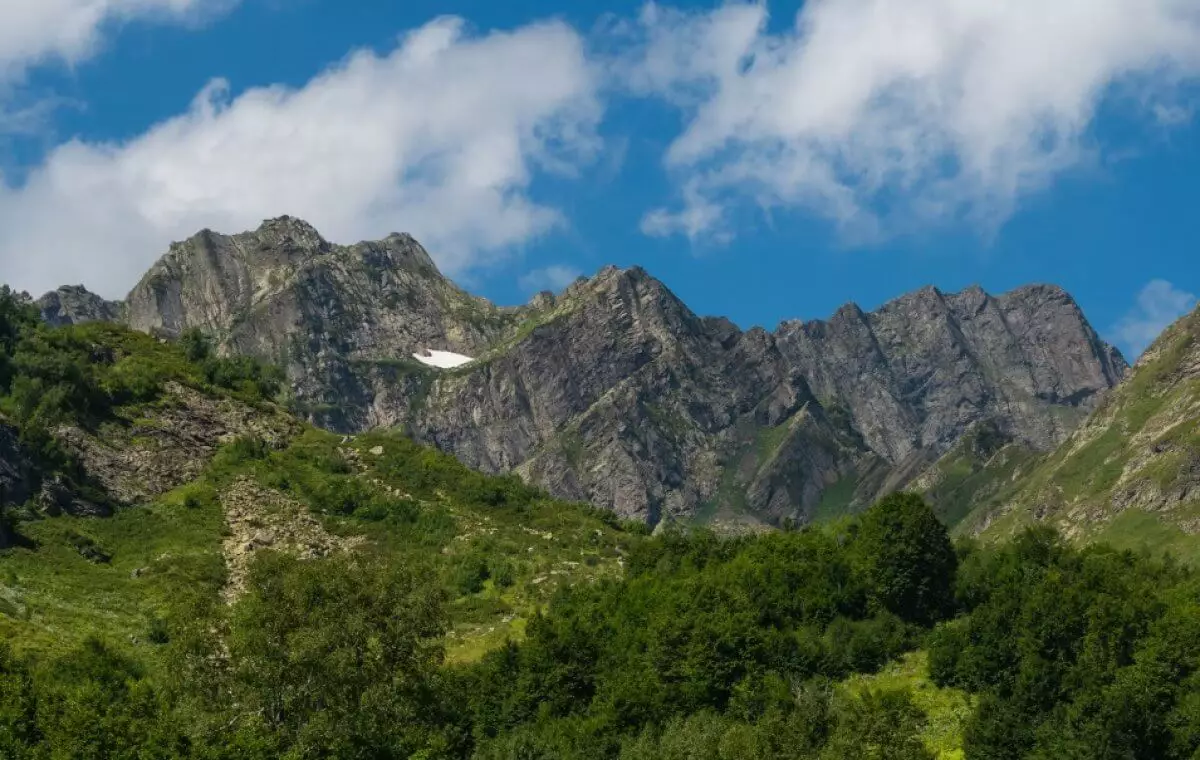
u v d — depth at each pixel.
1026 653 124.38
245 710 84.94
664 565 162.75
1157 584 150.50
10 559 143.50
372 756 86.25
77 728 78.38
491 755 113.12
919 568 147.25
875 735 97.19
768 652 129.00
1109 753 107.12
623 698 121.00
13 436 163.25
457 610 156.62
